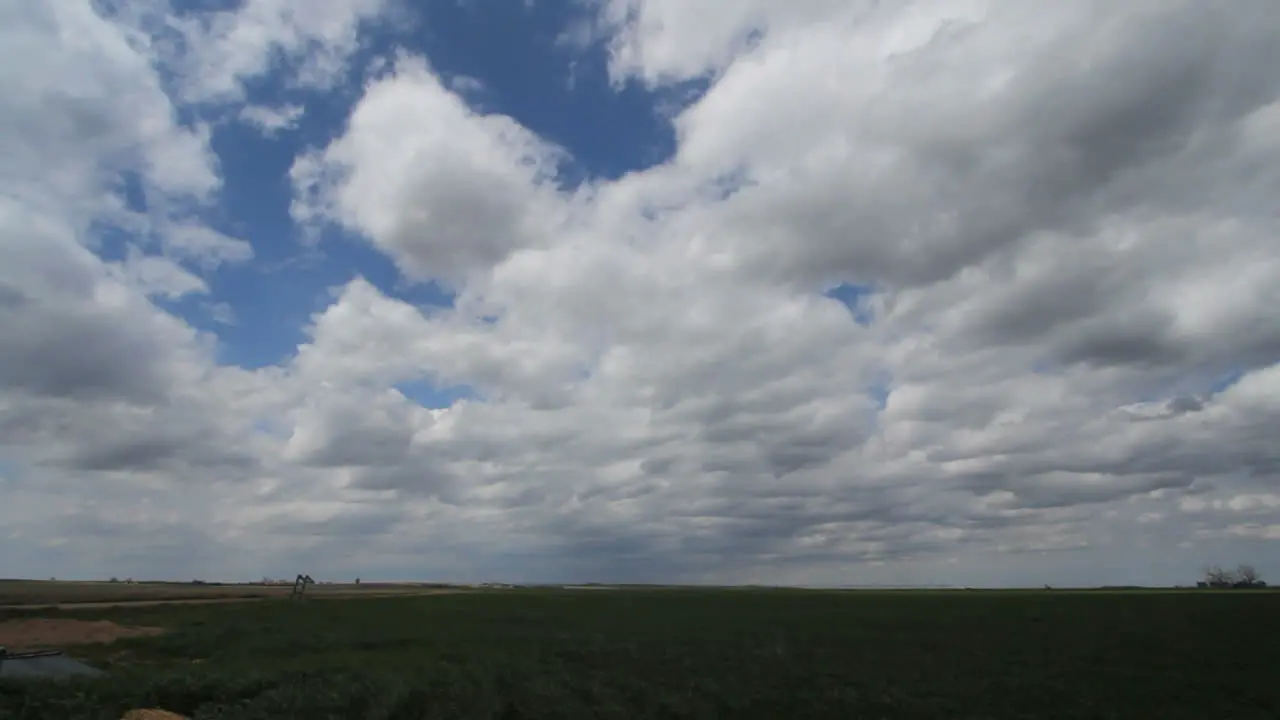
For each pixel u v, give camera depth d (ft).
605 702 92.99
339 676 91.97
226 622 190.60
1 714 66.90
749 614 242.78
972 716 93.86
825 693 103.86
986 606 276.62
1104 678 119.44
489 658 124.26
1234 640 166.81
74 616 193.57
